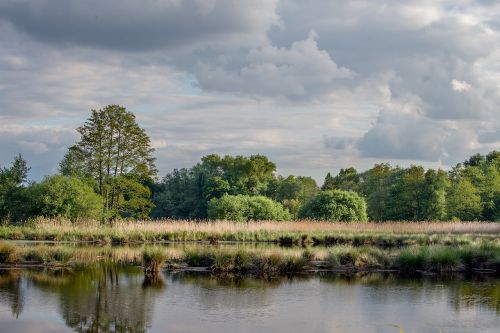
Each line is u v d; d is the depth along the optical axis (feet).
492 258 75.20
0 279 61.72
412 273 71.05
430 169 244.22
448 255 73.87
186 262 76.59
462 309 48.34
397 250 92.43
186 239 131.44
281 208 194.90
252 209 188.55
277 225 150.10
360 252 80.69
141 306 47.93
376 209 260.01
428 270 72.59
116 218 159.12
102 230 131.64
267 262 70.85
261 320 43.39
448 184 231.09
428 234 141.69
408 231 155.02
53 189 154.20
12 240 122.21
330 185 345.10
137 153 178.40
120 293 53.78
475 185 255.29
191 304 49.06
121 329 40.32
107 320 42.86
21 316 43.86
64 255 80.38
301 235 129.80
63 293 53.42
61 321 42.42
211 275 66.69
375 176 312.71
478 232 156.25
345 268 73.97
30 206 155.22
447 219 225.76
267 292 55.42
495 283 62.64
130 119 177.06
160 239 130.72
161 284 59.36
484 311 47.62
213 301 50.44
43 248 93.86
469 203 233.35
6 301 49.42
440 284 61.67
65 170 205.98
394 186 240.73
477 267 74.49
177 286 58.23
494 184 249.96
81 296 51.98
